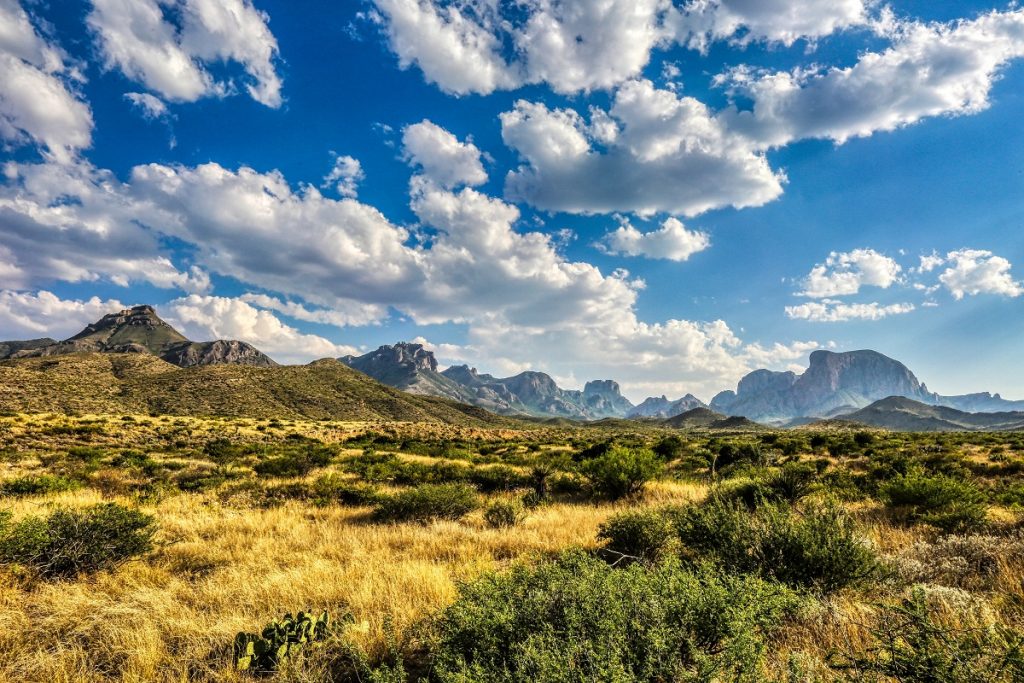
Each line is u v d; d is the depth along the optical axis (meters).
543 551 6.95
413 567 5.68
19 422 35.75
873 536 6.84
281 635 3.70
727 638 2.82
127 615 4.46
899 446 36.09
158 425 48.91
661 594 3.21
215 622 4.32
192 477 17.84
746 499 9.21
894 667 2.48
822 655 3.06
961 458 23.55
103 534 6.39
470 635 3.16
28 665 3.46
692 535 5.87
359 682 3.19
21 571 5.56
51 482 13.38
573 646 2.55
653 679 2.61
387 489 15.51
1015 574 4.44
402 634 3.83
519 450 41.38
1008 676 2.31
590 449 28.28
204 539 8.43
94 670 3.58
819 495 9.27
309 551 7.16
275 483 16.41
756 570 4.66
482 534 8.13
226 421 64.25
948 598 3.77
